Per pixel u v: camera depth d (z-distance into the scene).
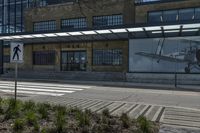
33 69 36.91
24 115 7.48
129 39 28.17
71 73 31.12
